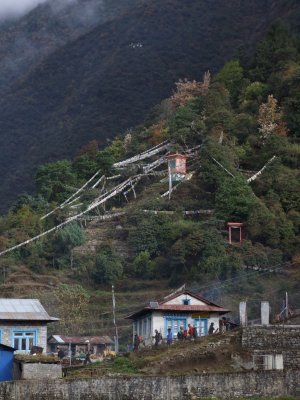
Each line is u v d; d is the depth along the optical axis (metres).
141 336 122.31
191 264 191.25
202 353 104.44
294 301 169.75
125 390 92.38
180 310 121.06
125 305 182.00
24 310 115.81
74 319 170.62
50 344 148.75
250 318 160.62
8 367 103.12
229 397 92.00
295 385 92.44
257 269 187.50
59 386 93.19
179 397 92.00
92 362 111.56
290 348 104.88
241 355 103.56
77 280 198.25
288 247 197.88
